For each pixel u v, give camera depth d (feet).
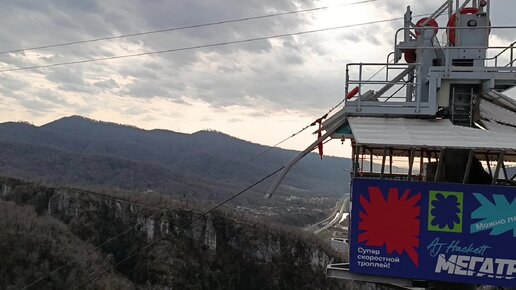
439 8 54.24
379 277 46.65
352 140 51.62
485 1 52.49
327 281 446.19
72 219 405.18
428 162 53.93
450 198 44.55
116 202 438.40
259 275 431.84
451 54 50.62
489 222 43.78
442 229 44.52
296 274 443.73
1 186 423.23
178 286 373.20
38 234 333.01
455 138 44.16
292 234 473.26
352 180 46.39
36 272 290.15
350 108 49.32
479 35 50.60
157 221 417.69
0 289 267.80
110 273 349.61
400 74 51.21
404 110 48.73
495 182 46.98
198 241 424.87
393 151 56.54
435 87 48.11
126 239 406.82
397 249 45.21
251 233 452.76
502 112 55.62
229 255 434.71
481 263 43.80
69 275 304.50
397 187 45.39
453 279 44.24
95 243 388.37
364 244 45.85
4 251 295.69
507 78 47.50
